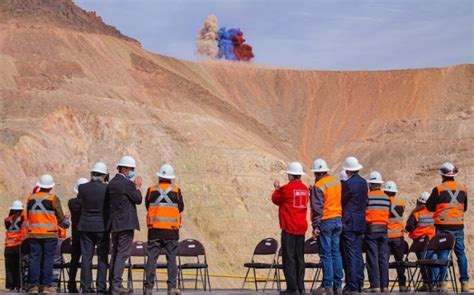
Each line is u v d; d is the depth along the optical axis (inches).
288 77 4402.1
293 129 4121.6
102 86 3218.5
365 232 971.3
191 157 2775.6
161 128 2901.1
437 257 1063.6
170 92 3489.2
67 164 2546.8
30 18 3796.8
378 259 985.5
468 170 3297.2
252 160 2837.1
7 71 3090.6
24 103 2861.7
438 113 3996.1
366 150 3809.1
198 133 2955.2
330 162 3878.0
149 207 904.9
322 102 4239.7
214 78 4308.6
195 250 1093.1
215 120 3196.4
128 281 1060.5
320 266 1102.4
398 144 3727.9
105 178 975.0
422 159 3560.5
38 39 3417.8
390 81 4261.8
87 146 2667.3
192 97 3567.9
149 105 3262.8
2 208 2106.3
